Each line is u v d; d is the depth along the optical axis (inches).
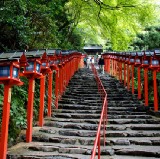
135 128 316.8
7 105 195.9
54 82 473.7
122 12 588.1
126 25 612.4
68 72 595.8
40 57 236.5
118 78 662.5
